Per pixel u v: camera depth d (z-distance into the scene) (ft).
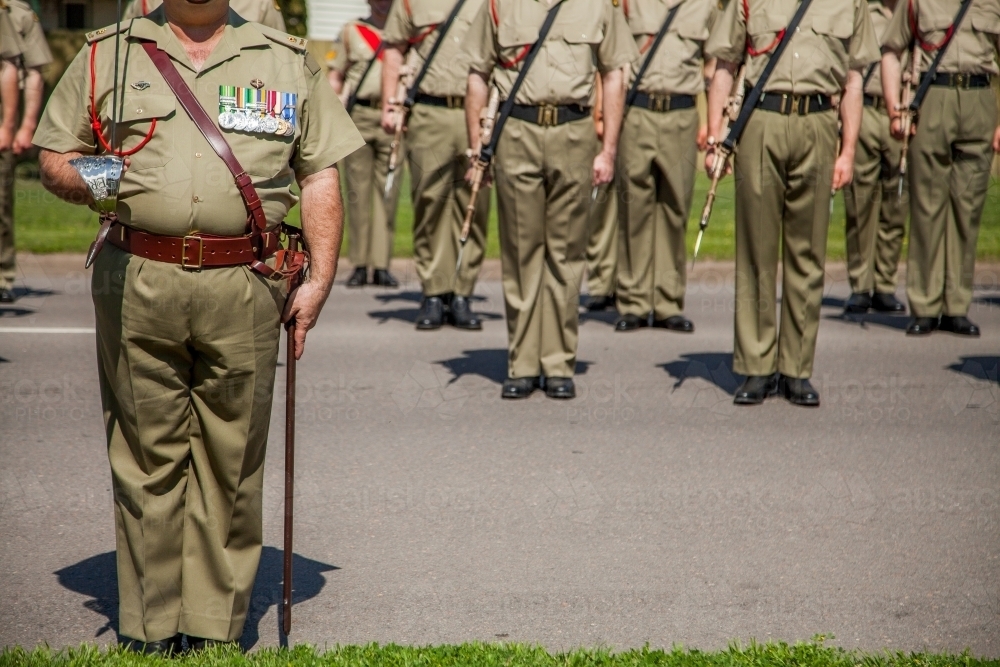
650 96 45.27
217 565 18.04
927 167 44.42
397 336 45.03
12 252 49.65
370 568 22.39
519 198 34.32
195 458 17.93
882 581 21.93
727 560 22.95
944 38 42.60
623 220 46.50
